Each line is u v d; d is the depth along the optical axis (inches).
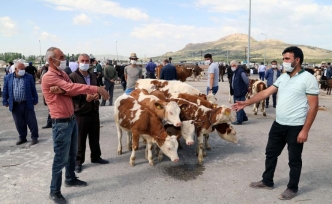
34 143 297.0
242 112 382.6
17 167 232.8
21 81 286.2
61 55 168.7
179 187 197.8
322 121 406.3
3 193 187.8
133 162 236.5
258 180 208.7
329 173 220.1
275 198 181.9
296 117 173.0
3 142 303.4
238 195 185.9
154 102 255.3
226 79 1342.3
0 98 647.1
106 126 370.9
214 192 190.2
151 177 214.7
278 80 188.4
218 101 592.1
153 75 823.7
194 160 252.2
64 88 163.6
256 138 319.0
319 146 287.9
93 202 176.9
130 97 253.0
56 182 174.4
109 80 526.6
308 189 193.5
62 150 171.9
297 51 170.2
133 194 187.2
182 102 265.4
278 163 239.3
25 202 176.4
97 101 226.2
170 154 222.7
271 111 490.6
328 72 865.5
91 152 238.8
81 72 216.7
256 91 463.8
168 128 250.1
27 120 292.8
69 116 173.0
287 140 179.3
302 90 170.6
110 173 221.1
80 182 198.8
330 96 719.1
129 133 273.7
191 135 237.0
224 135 259.0
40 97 668.7
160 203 175.8
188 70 854.5
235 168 232.5
